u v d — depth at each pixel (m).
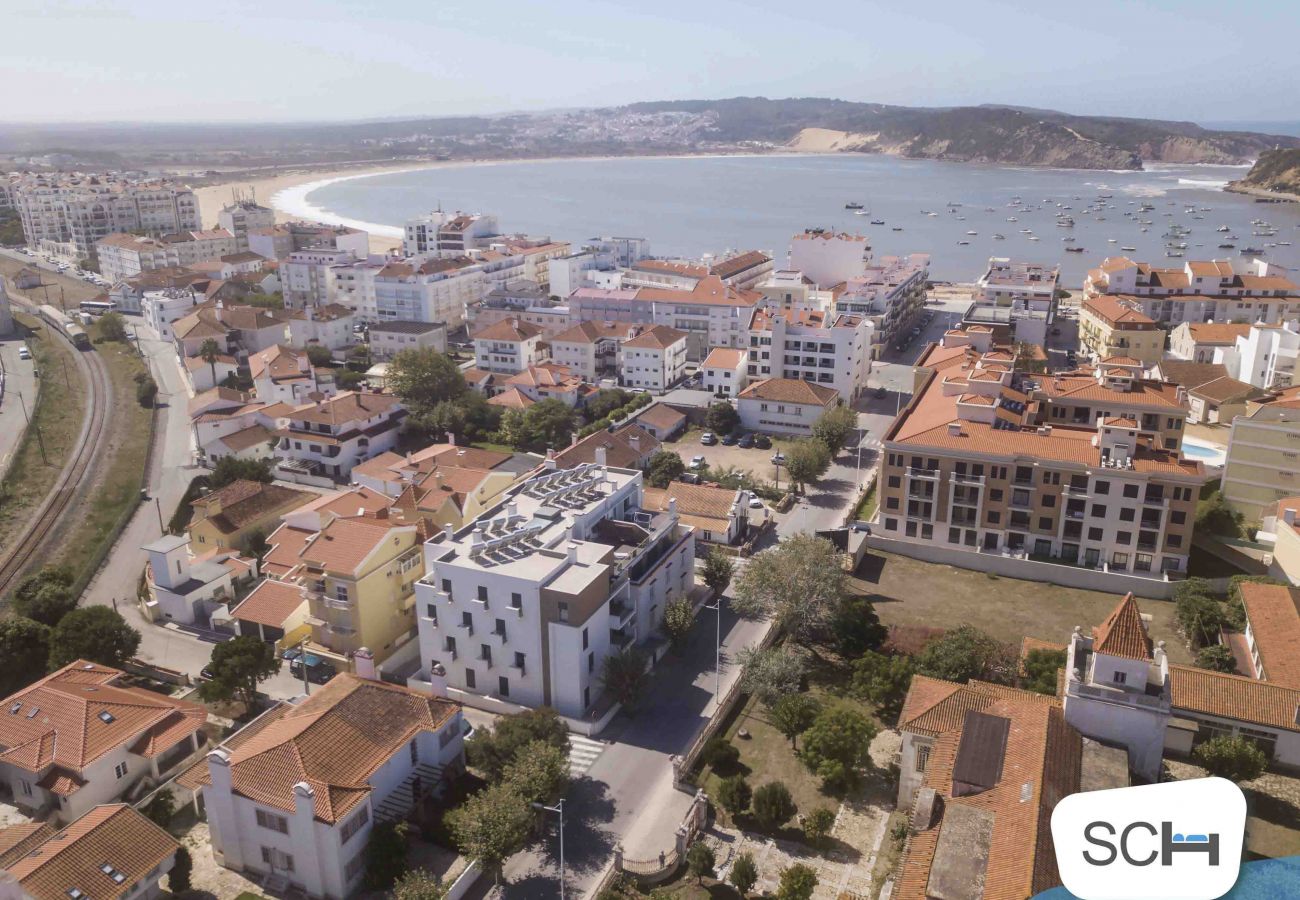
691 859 70.56
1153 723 69.44
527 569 93.62
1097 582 120.69
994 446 126.56
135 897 67.38
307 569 101.62
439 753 80.12
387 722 78.56
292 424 165.38
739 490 139.62
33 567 128.50
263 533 128.12
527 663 93.56
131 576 125.12
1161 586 117.62
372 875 70.00
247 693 92.75
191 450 171.50
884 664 92.19
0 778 81.06
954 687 78.56
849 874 71.75
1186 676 88.56
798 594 102.69
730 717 93.12
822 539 109.56
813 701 87.88
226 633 109.62
